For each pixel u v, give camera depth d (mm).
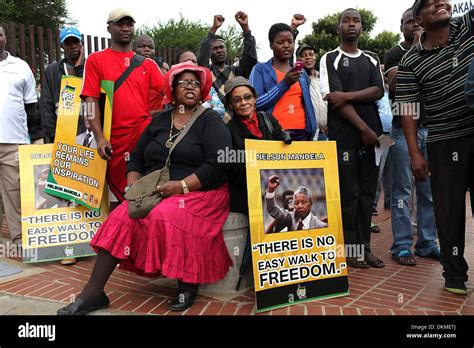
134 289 3779
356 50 4418
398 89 3908
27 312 3318
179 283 3422
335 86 4211
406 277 4086
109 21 4504
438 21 3516
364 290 3742
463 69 3479
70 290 3770
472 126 3533
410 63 3797
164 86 3742
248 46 5238
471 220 6633
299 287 3457
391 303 3451
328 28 20719
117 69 4445
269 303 3305
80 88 4570
